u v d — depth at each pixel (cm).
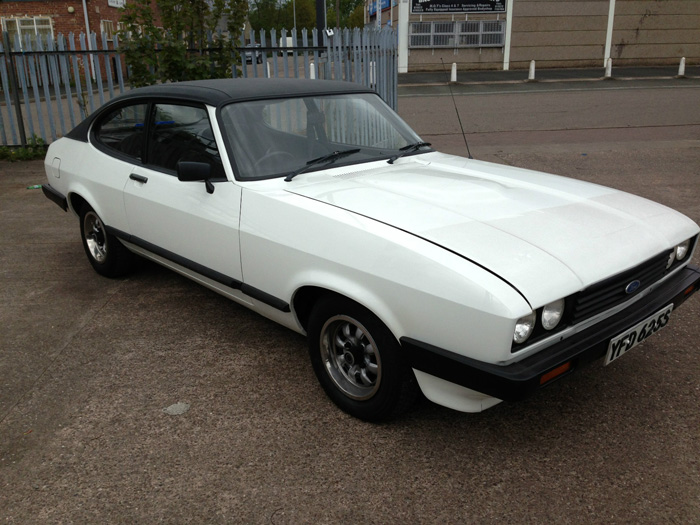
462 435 284
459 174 351
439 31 2830
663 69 2761
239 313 424
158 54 864
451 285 237
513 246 254
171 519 234
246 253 323
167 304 439
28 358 360
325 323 296
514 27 2834
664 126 1273
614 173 845
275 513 236
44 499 245
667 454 268
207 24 909
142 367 350
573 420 294
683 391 317
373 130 395
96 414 303
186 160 364
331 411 305
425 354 248
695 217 625
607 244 269
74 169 470
